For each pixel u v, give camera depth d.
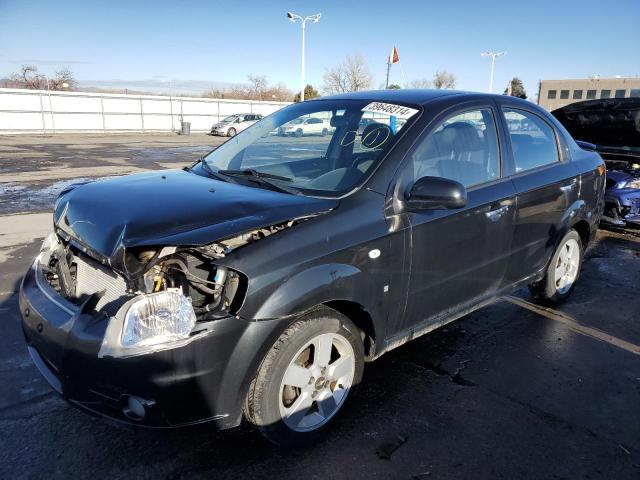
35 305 2.54
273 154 3.46
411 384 3.34
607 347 3.94
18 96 29.48
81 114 32.12
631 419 3.03
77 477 2.46
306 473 2.52
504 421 2.97
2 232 6.80
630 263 6.13
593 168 4.64
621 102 6.82
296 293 2.36
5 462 2.53
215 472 2.51
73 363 2.24
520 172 3.79
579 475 2.56
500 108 3.74
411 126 3.09
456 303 3.41
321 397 2.71
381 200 2.79
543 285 4.50
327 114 3.54
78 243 2.45
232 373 2.27
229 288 2.26
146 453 2.63
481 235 3.37
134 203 2.56
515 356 3.76
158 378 2.12
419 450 2.70
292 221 2.49
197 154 19.38
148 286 2.23
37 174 12.92
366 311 2.74
